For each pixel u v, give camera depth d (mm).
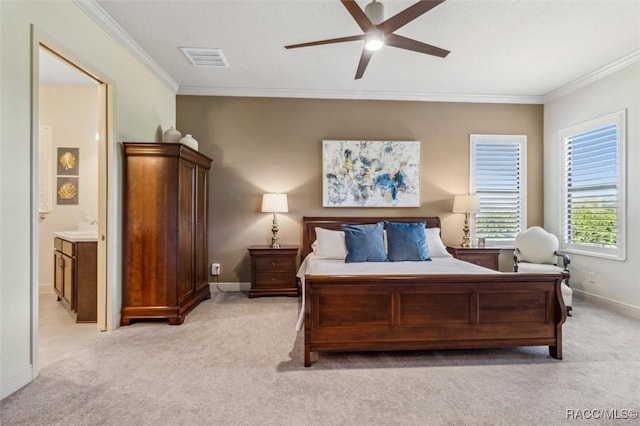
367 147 4641
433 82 4273
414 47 2527
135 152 3178
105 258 3002
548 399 1921
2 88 1893
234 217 4555
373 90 4578
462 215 4801
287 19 2863
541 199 4828
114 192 3047
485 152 4812
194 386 2061
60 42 2352
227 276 4547
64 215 4395
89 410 1801
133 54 3330
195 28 3010
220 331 3020
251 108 4574
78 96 4414
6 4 1916
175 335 2918
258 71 3945
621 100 3619
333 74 4031
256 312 3580
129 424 1691
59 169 4383
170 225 3225
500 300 2455
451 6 2639
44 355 2490
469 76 4066
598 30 2990
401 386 2064
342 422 1712
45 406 1833
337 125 4660
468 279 2398
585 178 4109
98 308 3014
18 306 1993
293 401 1900
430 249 3994
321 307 2365
